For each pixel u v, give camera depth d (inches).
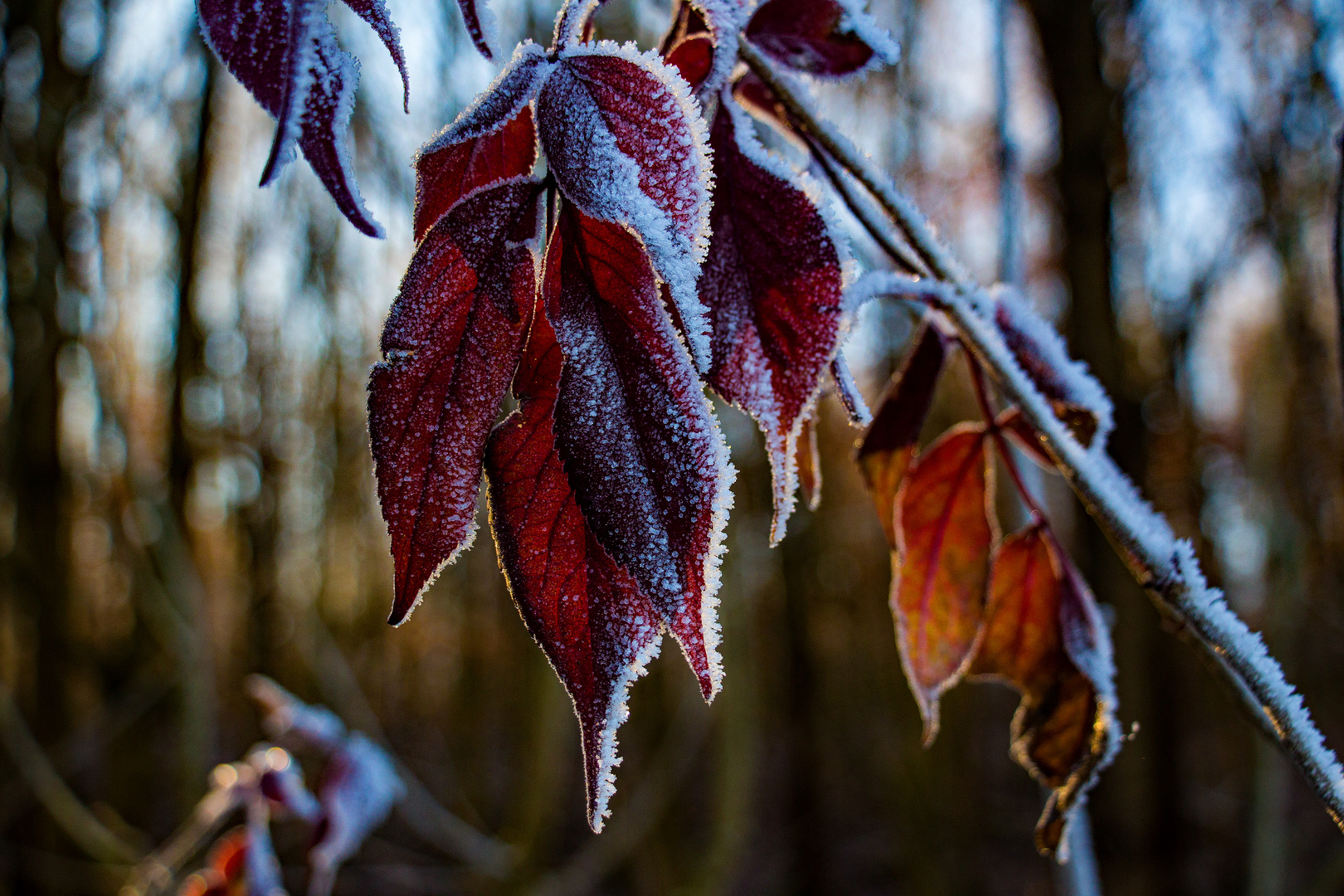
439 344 17.4
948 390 170.2
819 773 283.0
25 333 189.3
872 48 23.2
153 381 199.6
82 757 195.6
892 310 148.2
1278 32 146.4
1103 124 153.1
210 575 241.8
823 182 26.7
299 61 15.7
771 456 21.0
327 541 230.2
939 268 24.7
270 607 228.1
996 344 24.8
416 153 18.6
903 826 228.7
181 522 197.8
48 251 162.2
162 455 200.8
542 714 153.4
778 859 290.4
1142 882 158.7
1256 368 152.4
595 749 16.9
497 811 265.6
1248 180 152.0
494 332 17.6
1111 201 164.7
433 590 288.5
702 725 190.9
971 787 227.6
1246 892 167.3
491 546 233.8
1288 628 136.4
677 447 16.0
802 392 20.9
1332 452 161.0
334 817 63.7
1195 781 227.5
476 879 159.6
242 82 16.8
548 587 17.3
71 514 207.6
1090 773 30.9
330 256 188.7
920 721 224.8
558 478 17.4
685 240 16.4
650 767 180.2
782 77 23.5
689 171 16.5
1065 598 31.4
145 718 208.2
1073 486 24.9
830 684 301.7
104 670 204.4
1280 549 138.3
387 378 17.3
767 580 242.7
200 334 198.4
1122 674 158.1
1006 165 47.7
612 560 17.1
